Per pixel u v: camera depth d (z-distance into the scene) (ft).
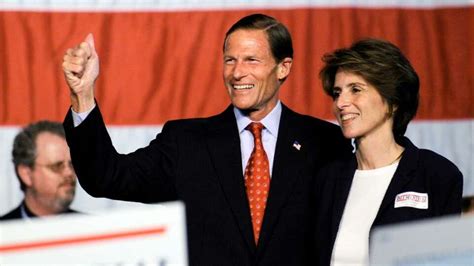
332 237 21.17
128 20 33.76
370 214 20.85
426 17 34.01
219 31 33.91
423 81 34.14
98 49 33.65
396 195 20.67
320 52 34.01
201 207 23.18
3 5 33.45
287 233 22.94
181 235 9.18
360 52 21.27
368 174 21.48
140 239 9.07
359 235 20.72
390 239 9.01
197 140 24.03
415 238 9.05
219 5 33.96
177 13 33.94
